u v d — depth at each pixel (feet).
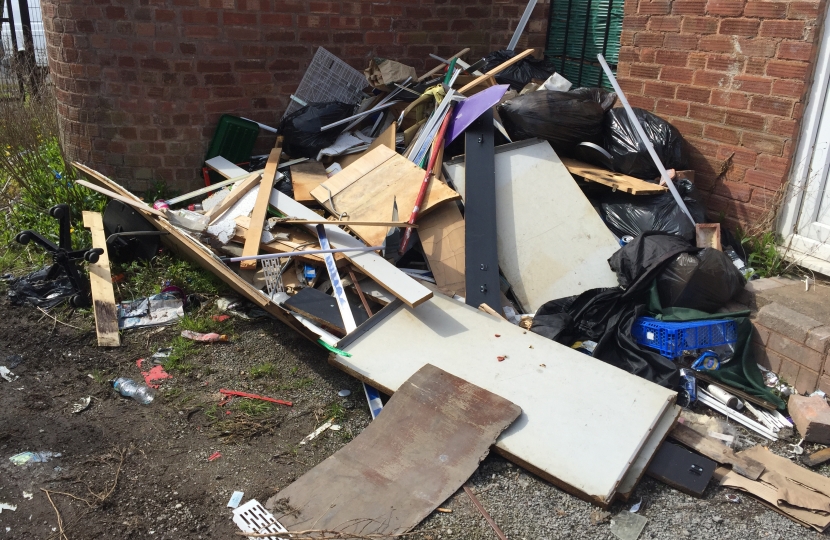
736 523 9.82
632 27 17.08
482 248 14.44
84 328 14.39
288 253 14.10
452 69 18.72
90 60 18.01
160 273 15.99
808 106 13.89
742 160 15.11
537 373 11.77
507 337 12.64
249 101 19.17
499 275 14.58
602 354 12.79
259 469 10.62
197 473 10.52
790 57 13.84
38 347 13.75
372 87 19.81
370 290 13.96
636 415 10.85
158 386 12.64
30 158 20.48
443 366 12.05
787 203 14.49
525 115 16.11
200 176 19.26
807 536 9.62
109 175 19.06
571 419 10.83
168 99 18.37
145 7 17.51
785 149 14.21
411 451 10.51
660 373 12.32
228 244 15.44
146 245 16.16
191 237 14.94
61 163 20.63
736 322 12.98
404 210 14.94
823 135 13.79
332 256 14.37
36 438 11.18
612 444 10.39
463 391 11.26
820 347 12.01
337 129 18.42
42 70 23.47
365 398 12.37
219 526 9.50
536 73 19.33
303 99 19.61
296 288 14.67
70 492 10.07
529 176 15.65
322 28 19.38
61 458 10.75
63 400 12.22
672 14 16.01
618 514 9.81
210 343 13.97
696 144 16.03
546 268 14.66
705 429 11.66
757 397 12.32
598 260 14.65
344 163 18.03
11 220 18.97
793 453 11.38
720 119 15.40
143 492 10.11
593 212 15.14
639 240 13.74
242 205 16.19
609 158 15.97
